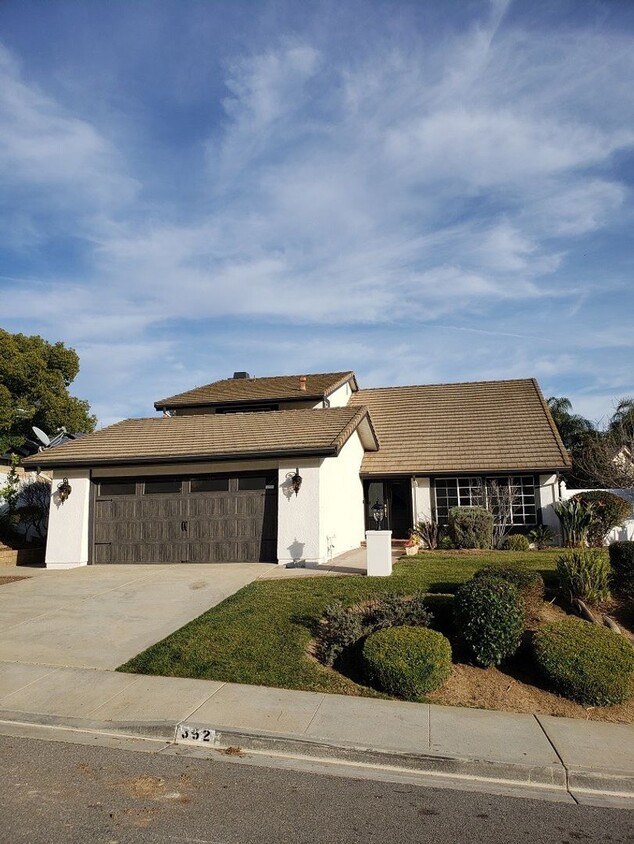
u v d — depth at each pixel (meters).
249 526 15.34
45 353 33.72
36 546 18.33
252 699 7.09
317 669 7.97
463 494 20.56
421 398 25.77
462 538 18.39
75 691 7.31
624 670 7.47
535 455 20.27
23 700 7.07
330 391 22.22
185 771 5.53
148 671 7.88
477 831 4.64
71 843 4.22
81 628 9.74
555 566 12.45
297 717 6.64
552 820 4.88
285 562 14.68
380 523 20.88
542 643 7.89
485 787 5.50
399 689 7.39
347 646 8.51
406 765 5.84
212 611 10.05
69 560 15.85
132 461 15.63
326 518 15.52
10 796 4.91
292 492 14.97
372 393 27.11
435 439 22.17
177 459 15.40
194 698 7.07
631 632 9.20
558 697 7.55
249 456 15.03
